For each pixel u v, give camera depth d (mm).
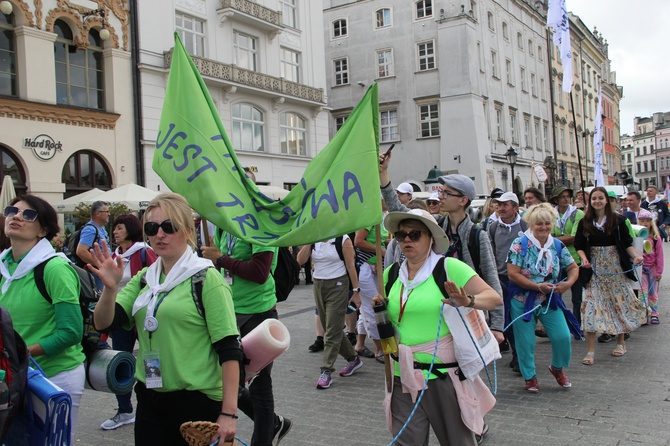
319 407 5367
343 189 3555
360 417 5047
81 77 20109
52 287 3221
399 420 3219
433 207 6160
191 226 2861
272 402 3922
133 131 21422
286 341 3090
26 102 17891
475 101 34344
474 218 13492
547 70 48156
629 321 6676
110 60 20672
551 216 5516
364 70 37125
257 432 3830
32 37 18250
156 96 22125
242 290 4234
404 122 35938
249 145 25781
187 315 2707
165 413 2768
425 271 3232
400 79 36000
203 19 23953
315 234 3570
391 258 4578
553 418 4848
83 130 19719
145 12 21734
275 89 26359
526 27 44531
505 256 6703
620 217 6750
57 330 3195
